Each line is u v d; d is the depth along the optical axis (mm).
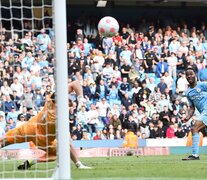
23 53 33062
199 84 21266
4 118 29828
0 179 12641
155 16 45000
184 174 14914
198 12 46750
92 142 30594
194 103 21484
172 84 37781
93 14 45312
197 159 21516
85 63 37750
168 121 34188
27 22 38938
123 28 40625
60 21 13008
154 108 35625
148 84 37281
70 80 36562
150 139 30922
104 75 37250
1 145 17031
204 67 40219
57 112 12789
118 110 34469
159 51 40031
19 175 15383
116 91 36500
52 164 18859
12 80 32219
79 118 33312
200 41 41844
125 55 38969
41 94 32031
